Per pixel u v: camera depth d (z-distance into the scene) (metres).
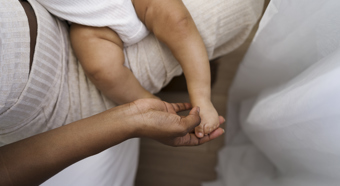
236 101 0.97
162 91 0.80
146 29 0.62
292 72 0.64
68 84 0.61
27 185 0.43
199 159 0.98
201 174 0.96
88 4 0.55
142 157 1.01
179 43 0.58
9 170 0.42
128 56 0.63
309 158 0.52
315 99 0.41
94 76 0.58
